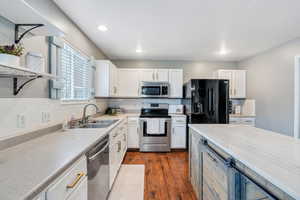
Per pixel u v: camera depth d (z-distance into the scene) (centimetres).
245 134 172
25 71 110
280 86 336
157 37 296
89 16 221
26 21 129
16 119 134
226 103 379
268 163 94
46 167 90
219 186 142
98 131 186
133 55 420
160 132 393
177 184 244
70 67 238
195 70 471
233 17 223
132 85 425
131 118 396
